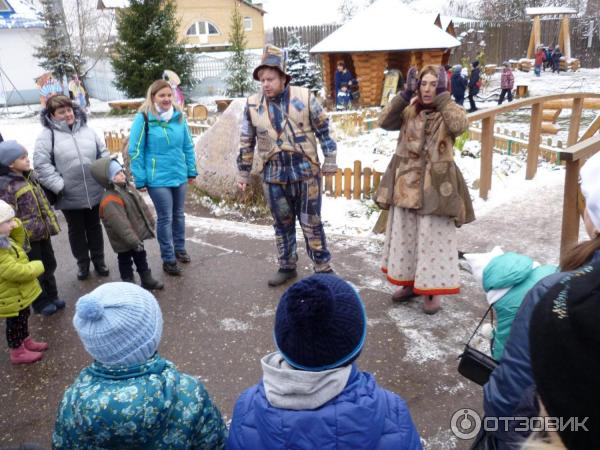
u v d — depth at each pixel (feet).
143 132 15.80
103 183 14.70
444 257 13.12
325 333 5.04
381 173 23.09
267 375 5.36
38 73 92.17
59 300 15.10
